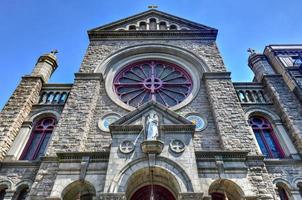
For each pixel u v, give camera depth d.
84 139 18.20
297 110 20.38
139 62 25.81
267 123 21.08
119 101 21.80
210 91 21.47
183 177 13.50
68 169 15.12
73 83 22.59
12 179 16.81
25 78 22.95
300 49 26.05
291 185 16.61
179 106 21.16
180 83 23.72
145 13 31.50
